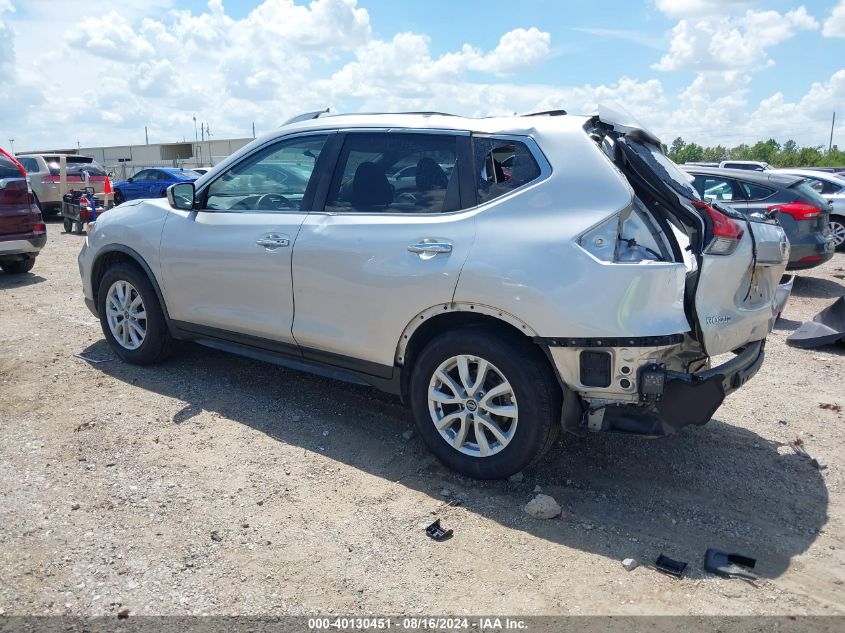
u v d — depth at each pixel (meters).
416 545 3.23
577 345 3.34
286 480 3.80
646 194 3.54
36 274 9.72
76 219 15.77
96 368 5.48
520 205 3.60
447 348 3.73
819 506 3.73
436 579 2.98
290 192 4.51
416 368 3.89
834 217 13.54
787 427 4.81
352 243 4.03
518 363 3.52
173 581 2.92
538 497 3.53
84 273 5.77
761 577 3.06
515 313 3.45
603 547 3.26
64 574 2.94
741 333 3.67
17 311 7.35
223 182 4.88
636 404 3.43
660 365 3.35
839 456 4.35
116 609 2.74
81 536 3.22
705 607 2.83
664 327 3.26
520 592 2.91
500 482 3.83
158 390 5.04
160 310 5.28
